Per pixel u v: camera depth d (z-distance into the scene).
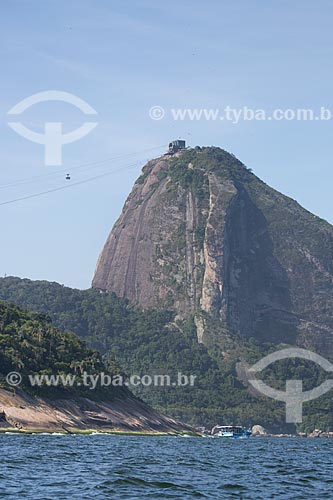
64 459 128.88
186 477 107.25
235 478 108.62
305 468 133.00
